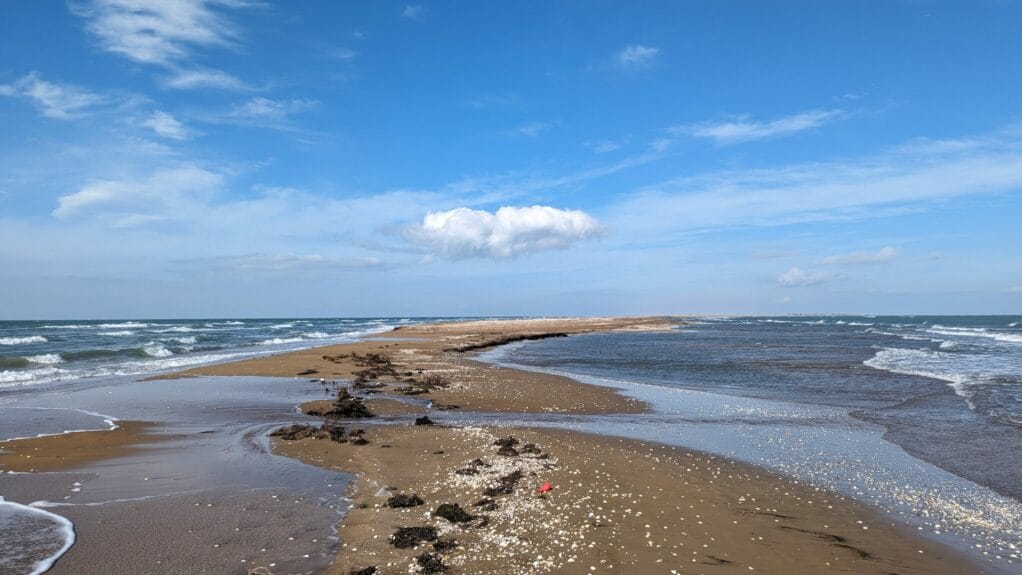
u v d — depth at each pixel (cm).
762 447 1518
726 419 1933
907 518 996
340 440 1477
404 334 7575
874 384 2780
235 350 4772
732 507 1017
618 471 1212
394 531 880
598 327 10312
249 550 809
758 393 2539
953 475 1270
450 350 4734
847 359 4138
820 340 6756
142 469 1206
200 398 2133
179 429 1609
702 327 11812
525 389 2562
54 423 1662
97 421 1698
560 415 2002
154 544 824
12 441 1431
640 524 913
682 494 1077
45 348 4662
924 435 1675
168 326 10938
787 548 847
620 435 1650
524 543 830
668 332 9219
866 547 863
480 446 1428
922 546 874
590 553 799
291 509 976
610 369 3581
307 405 2028
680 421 1900
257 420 1755
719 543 854
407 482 1140
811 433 1705
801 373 3281
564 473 1181
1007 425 1814
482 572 741
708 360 4162
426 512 965
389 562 773
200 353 4431
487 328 9525
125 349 4300
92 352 3981
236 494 1052
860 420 1906
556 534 864
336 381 2666
